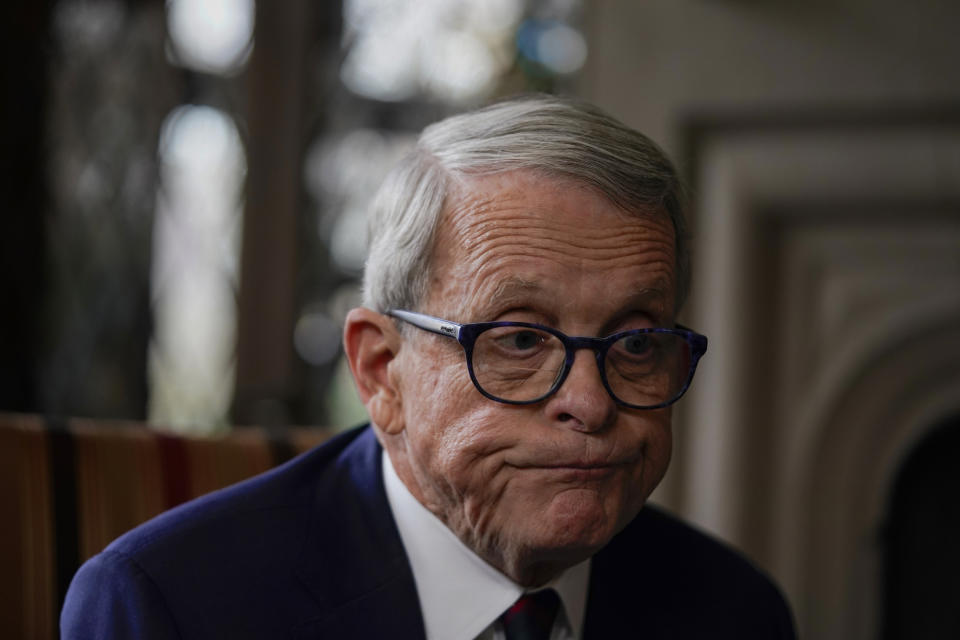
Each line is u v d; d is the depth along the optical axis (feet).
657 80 15.93
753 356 15.78
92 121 15.48
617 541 7.50
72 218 15.35
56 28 14.97
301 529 6.44
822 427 16.11
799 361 16.17
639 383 5.81
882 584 16.17
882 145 14.97
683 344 6.05
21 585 7.29
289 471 6.91
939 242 15.29
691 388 15.94
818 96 15.03
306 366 16.65
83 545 7.59
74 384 15.39
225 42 16.38
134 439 8.14
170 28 15.99
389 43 16.96
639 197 5.67
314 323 16.67
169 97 16.08
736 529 15.69
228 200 16.46
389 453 6.42
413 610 6.18
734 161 15.70
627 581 7.22
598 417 5.45
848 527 16.24
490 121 5.86
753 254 15.78
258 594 6.00
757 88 15.35
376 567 6.31
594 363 5.54
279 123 16.29
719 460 15.66
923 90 14.62
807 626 16.20
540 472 5.54
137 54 15.85
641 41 16.02
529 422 5.54
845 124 15.28
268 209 16.26
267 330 16.20
